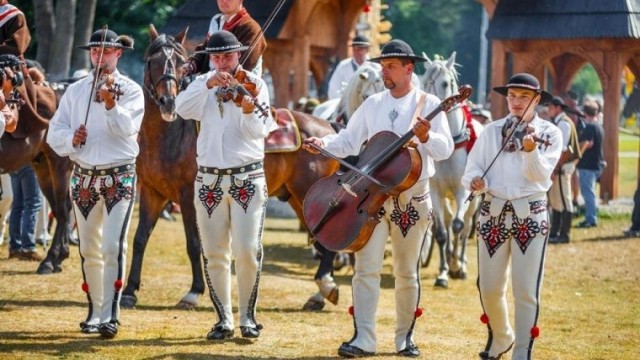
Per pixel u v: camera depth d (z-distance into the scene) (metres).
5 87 18.47
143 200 20.61
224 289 16.97
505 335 15.62
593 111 37.75
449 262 26.83
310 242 16.27
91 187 16.73
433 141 15.70
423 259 26.06
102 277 17.19
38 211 25.75
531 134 14.61
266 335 17.78
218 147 16.41
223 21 19.19
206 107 16.48
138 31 48.97
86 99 16.78
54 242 23.84
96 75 16.58
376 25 45.75
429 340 18.30
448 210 27.39
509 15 40.47
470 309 22.41
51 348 16.03
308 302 21.00
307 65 42.97
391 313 21.00
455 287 25.69
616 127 41.59
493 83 41.62
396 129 16.02
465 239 27.31
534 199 15.05
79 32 40.72
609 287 26.09
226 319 17.05
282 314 20.23
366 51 30.61
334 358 16.12
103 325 16.69
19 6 46.59
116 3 48.88
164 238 31.78
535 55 41.25
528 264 14.98
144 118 19.97
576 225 38.25
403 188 15.52
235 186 16.42
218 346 16.58
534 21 40.00
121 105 16.69
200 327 18.20
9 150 22.41
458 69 70.81
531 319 15.02
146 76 19.30
